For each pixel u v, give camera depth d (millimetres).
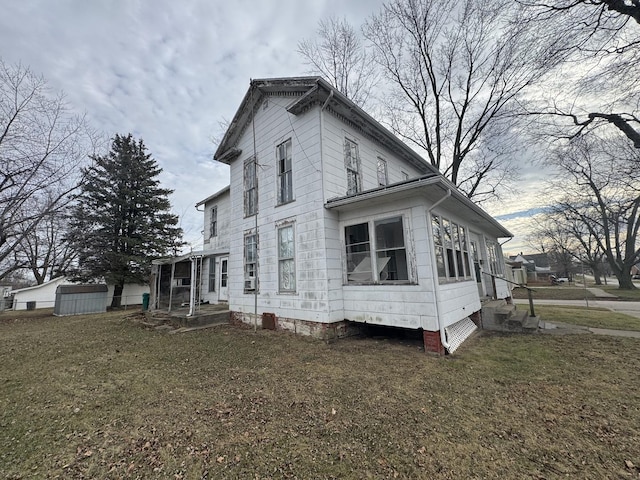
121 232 19203
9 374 5031
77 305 15859
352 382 4227
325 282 6898
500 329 7828
